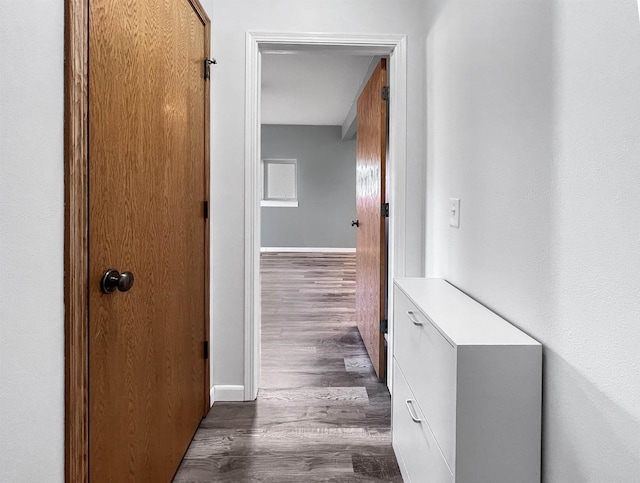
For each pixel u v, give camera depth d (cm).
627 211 87
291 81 534
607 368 93
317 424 229
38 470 96
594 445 97
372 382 283
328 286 597
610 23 91
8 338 85
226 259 249
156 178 162
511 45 138
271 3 244
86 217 112
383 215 279
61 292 104
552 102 114
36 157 94
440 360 130
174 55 179
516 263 134
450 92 200
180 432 193
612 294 91
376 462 196
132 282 133
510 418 117
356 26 247
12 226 86
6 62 83
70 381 106
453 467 118
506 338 122
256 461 196
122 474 136
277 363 316
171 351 180
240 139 245
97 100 118
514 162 136
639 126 83
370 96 318
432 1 230
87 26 112
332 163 891
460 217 186
